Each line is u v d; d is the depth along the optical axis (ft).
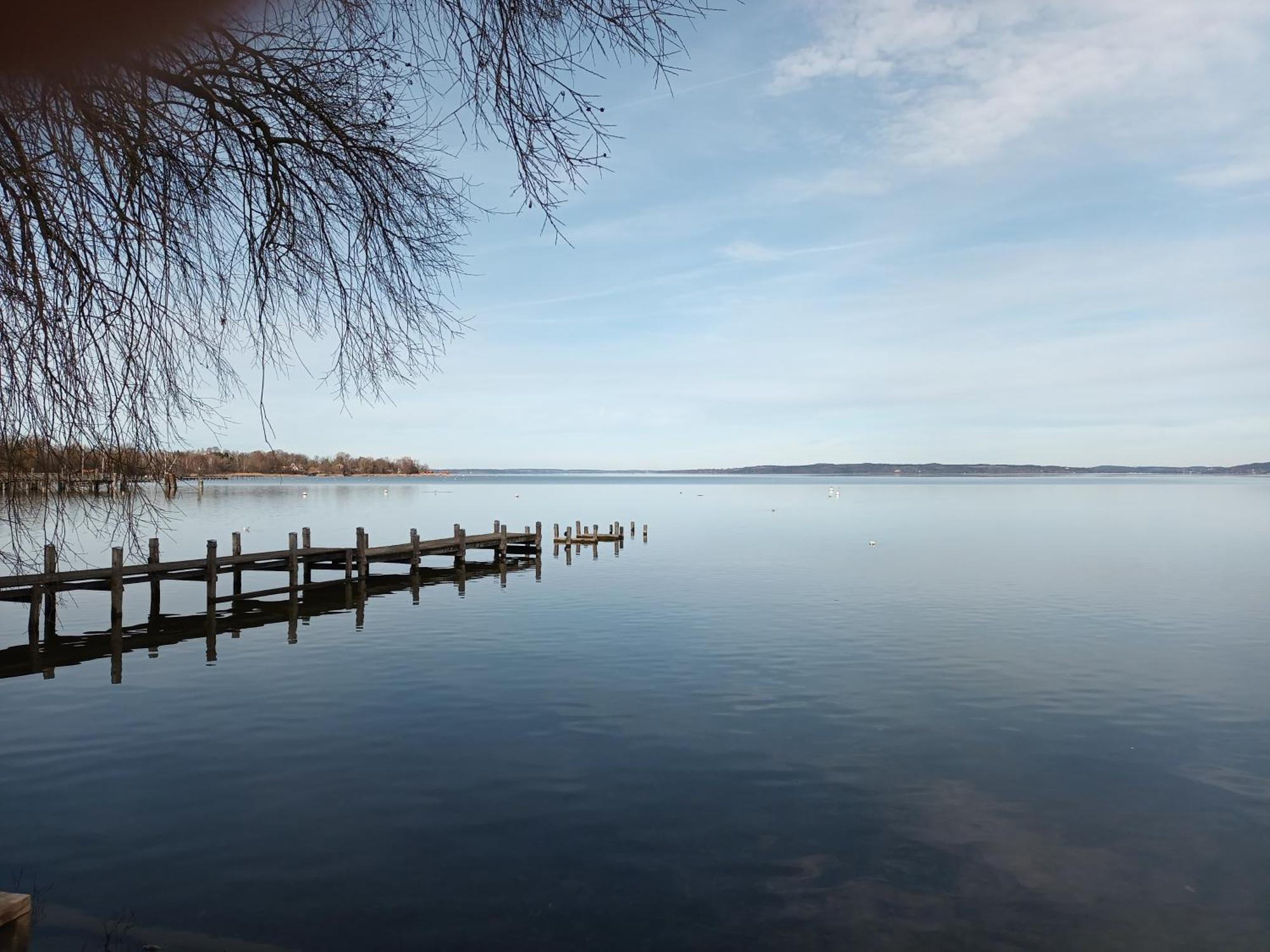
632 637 56.29
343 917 21.11
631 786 29.73
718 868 23.88
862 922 21.25
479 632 58.75
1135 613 64.95
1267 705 39.70
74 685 44.21
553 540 134.72
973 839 25.75
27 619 65.26
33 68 9.78
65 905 21.52
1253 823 27.02
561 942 20.17
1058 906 22.07
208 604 65.41
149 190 13.41
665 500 324.19
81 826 26.35
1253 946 20.42
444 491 467.52
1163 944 20.48
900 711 38.63
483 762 32.01
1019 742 34.50
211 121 13.19
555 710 38.99
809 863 24.20
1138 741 34.71
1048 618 63.00
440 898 22.13
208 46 12.14
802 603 70.54
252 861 24.06
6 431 13.17
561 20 11.85
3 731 36.24
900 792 29.27
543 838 25.67
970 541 131.64
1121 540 132.77
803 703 39.96
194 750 33.45
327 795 28.84
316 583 78.84
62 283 12.87
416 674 46.21
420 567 103.40
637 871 23.65
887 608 67.56
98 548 110.01
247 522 169.99
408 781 30.14
